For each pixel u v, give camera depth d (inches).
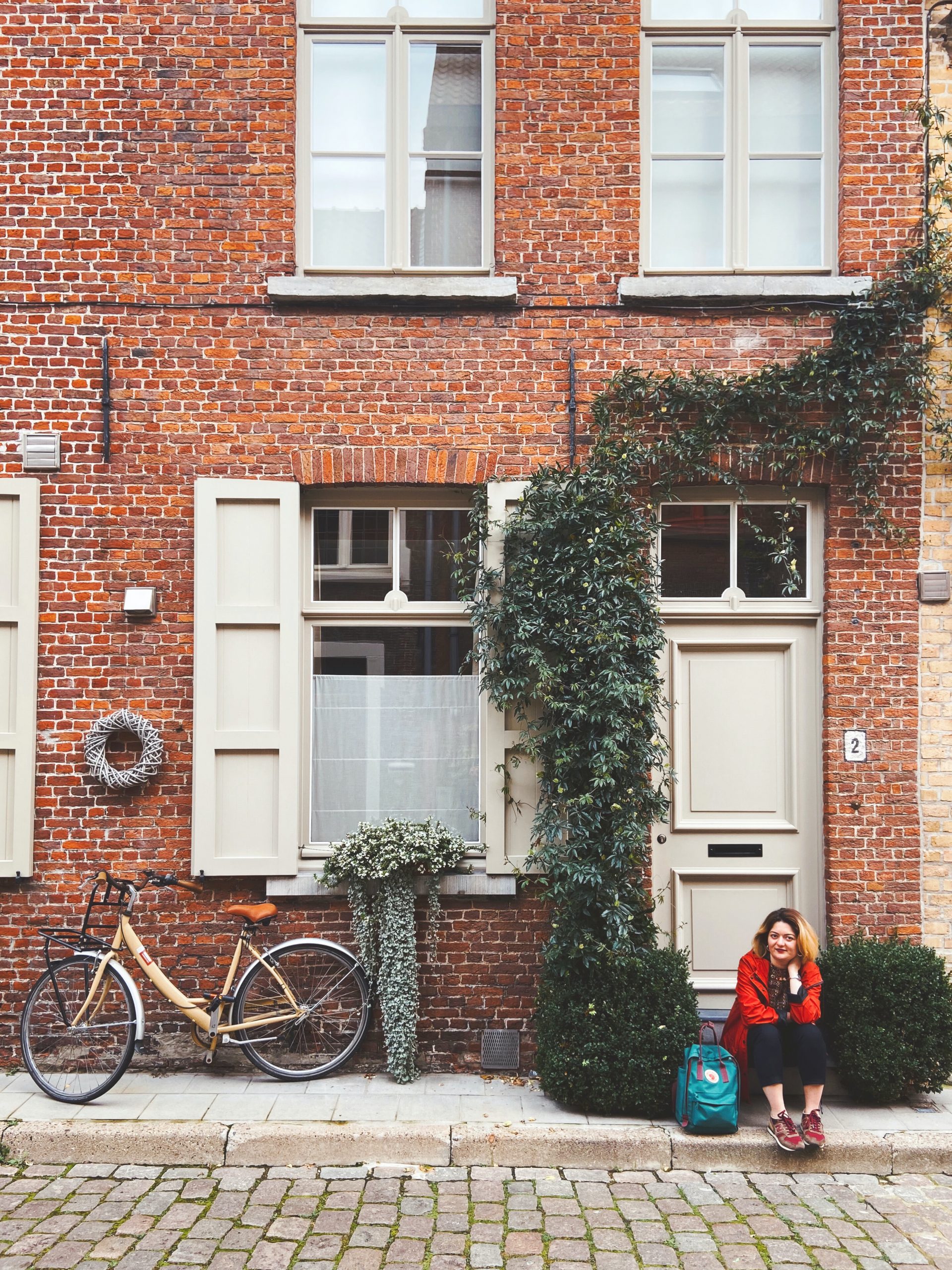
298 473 230.7
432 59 242.7
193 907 227.1
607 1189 177.6
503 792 226.2
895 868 228.4
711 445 227.5
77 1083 204.4
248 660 228.2
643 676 220.8
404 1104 201.3
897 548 231.9
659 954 206.7
